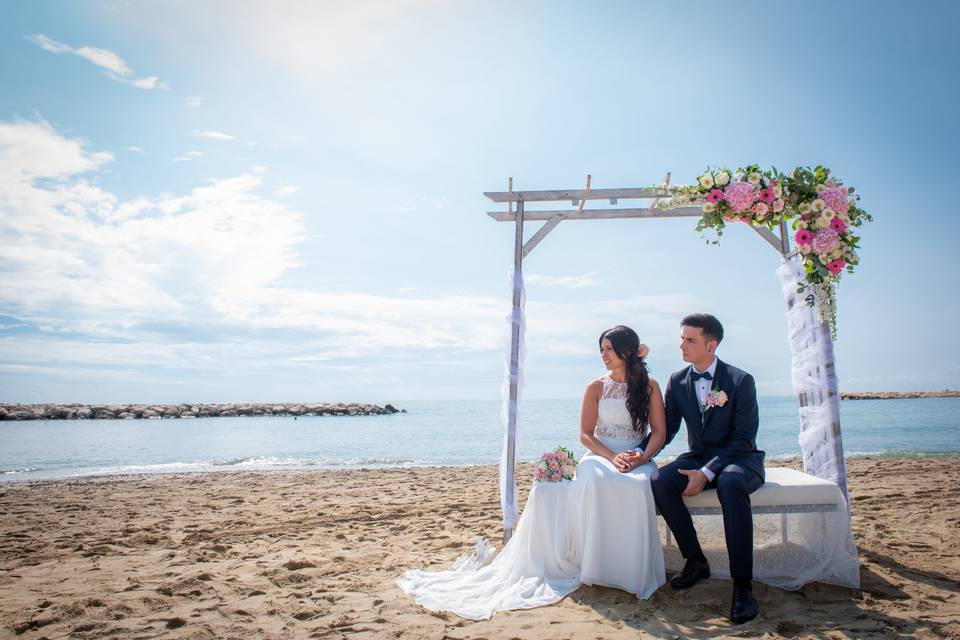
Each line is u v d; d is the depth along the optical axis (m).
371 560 5.24
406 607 3.92
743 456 4.24
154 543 6.16
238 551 5.70
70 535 6.61
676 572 4.45
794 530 4.30
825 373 5.11
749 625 3.48
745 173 4.85
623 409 4.72
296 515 7.66
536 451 21.03
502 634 3.40
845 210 4.72
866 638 3.21
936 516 6.47
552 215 5.55
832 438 5.05
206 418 43.94
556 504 4.41
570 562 4.33
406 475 12.33
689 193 5.02
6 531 6.89
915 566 4.58
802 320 5.30
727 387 4.45
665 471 4.23
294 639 3.40
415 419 45.03
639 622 3.56
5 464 16.12
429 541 6.04
